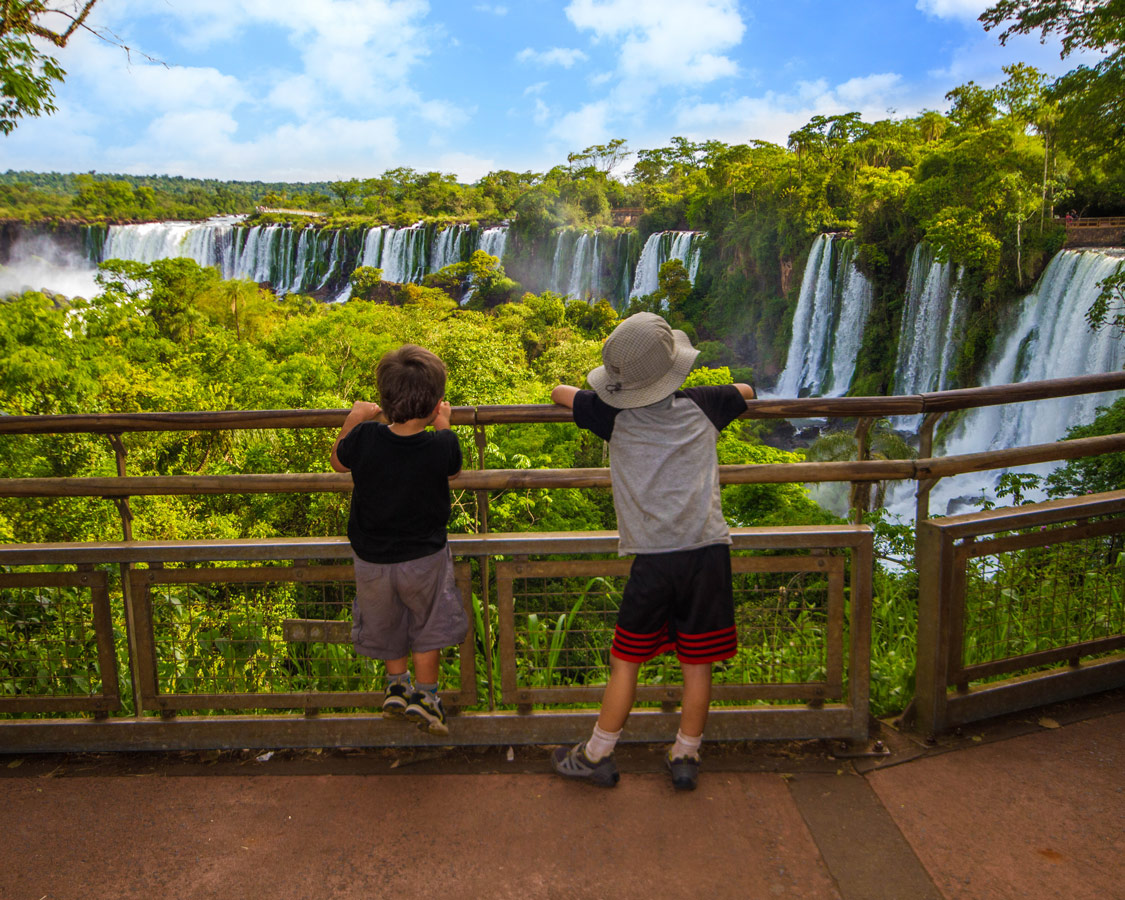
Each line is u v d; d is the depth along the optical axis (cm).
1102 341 2958
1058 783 204
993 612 243
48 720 229
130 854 183
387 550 198
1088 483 1359
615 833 187
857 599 218
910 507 2666
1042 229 3769
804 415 221
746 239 6444
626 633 194
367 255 10500
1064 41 1706
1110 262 2970
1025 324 3731
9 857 183
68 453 1587
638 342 182
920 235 4606
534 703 226
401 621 208
